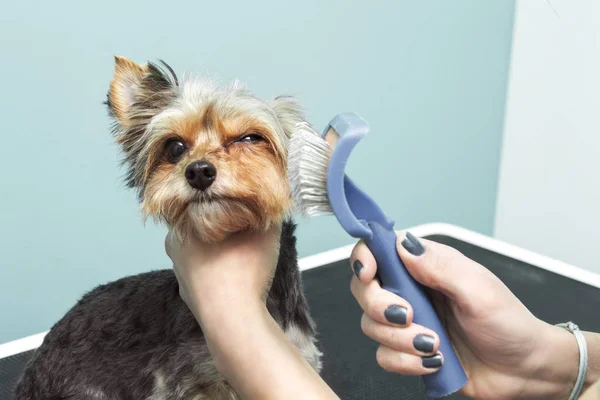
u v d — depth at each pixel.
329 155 0.73
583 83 2.25
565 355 0.87
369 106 2.21
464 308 0.83
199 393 1.04
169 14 1.79
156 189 1.01
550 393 0.89
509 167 2.62
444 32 2.29
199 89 1.13
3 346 1.49
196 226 0.96
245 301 0.84
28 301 1.82
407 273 0.78
